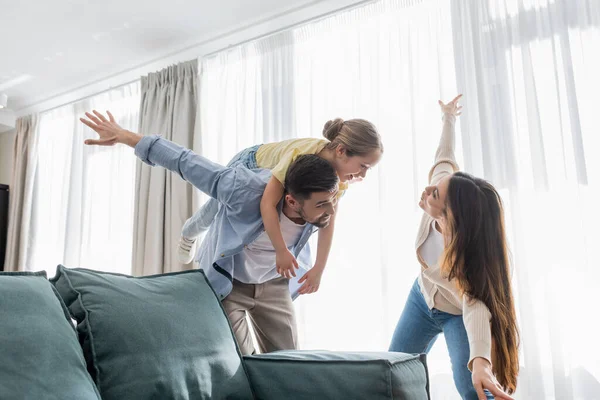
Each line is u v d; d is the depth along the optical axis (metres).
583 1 2.16
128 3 2.93
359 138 1.67
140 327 1.16
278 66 2.98
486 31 2.34
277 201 1.50
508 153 2.21
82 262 3.77
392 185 2.50
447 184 1.52
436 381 2.23
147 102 3.49
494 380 1.23
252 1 2.91
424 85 2.51
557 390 1.97
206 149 3.22
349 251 2.57
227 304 1.62
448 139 1.91
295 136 2.84
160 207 3.22
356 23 2.75
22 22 3.12
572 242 2.05
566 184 2.09
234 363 1.31
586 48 2.13
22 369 0.88
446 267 1.47
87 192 3.86
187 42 3.39
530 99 2.20
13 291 1.00
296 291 1.83
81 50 3.48
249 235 1.51
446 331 1.62
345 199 2.61
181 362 1.18
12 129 4.64
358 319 2.51
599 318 1.96
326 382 1.22
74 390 0.94
